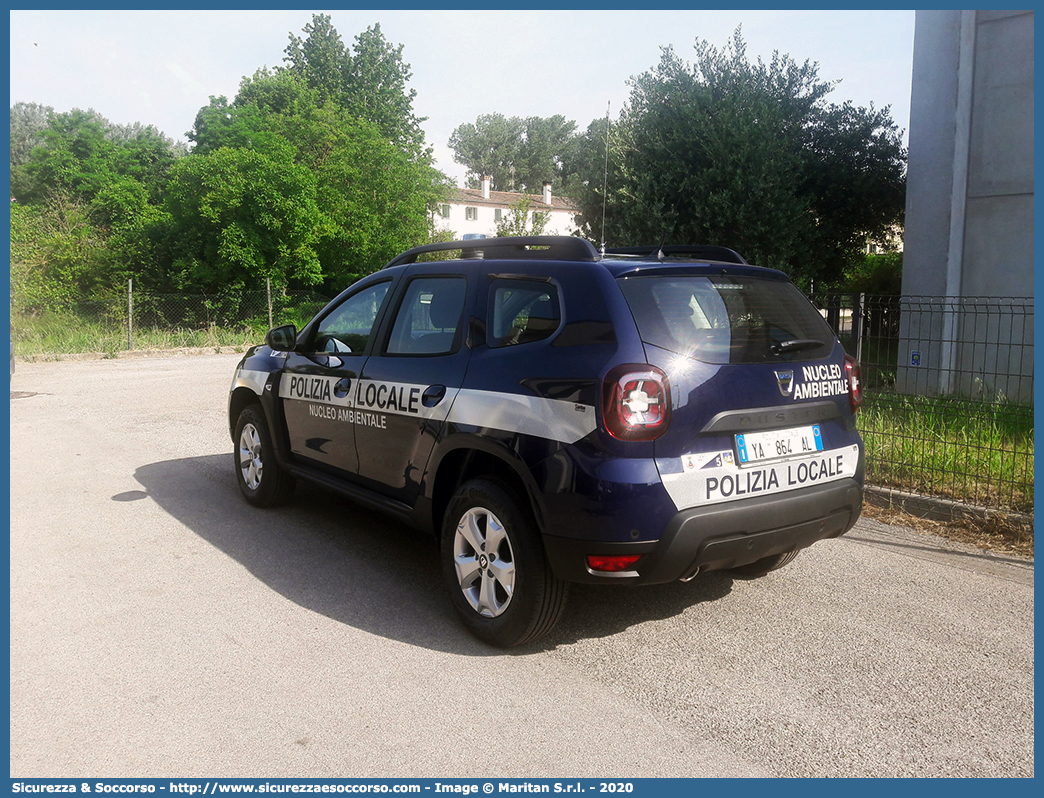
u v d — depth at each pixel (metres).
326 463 4.80
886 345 6.77
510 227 28.11
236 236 25.58
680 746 2.72
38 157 35.31
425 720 2.88
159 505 5.75
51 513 5.55
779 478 3.33
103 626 3.68
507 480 3.47
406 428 3.97
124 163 36.16
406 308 4.29
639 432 3.00
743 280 3.58
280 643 3.51
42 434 8.60
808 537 3.45
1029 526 4.95
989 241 10.38
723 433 3.18
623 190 14.09
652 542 3.00
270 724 2.85
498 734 2.79
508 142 101.56
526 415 3.29
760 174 13.38
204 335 20.47
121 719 2.88
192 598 4.02
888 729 2.83
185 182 26.81
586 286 3.30
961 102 10.22
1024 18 9.91
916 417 6.24
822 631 3.67
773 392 3.35
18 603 3.95
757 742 2.75
